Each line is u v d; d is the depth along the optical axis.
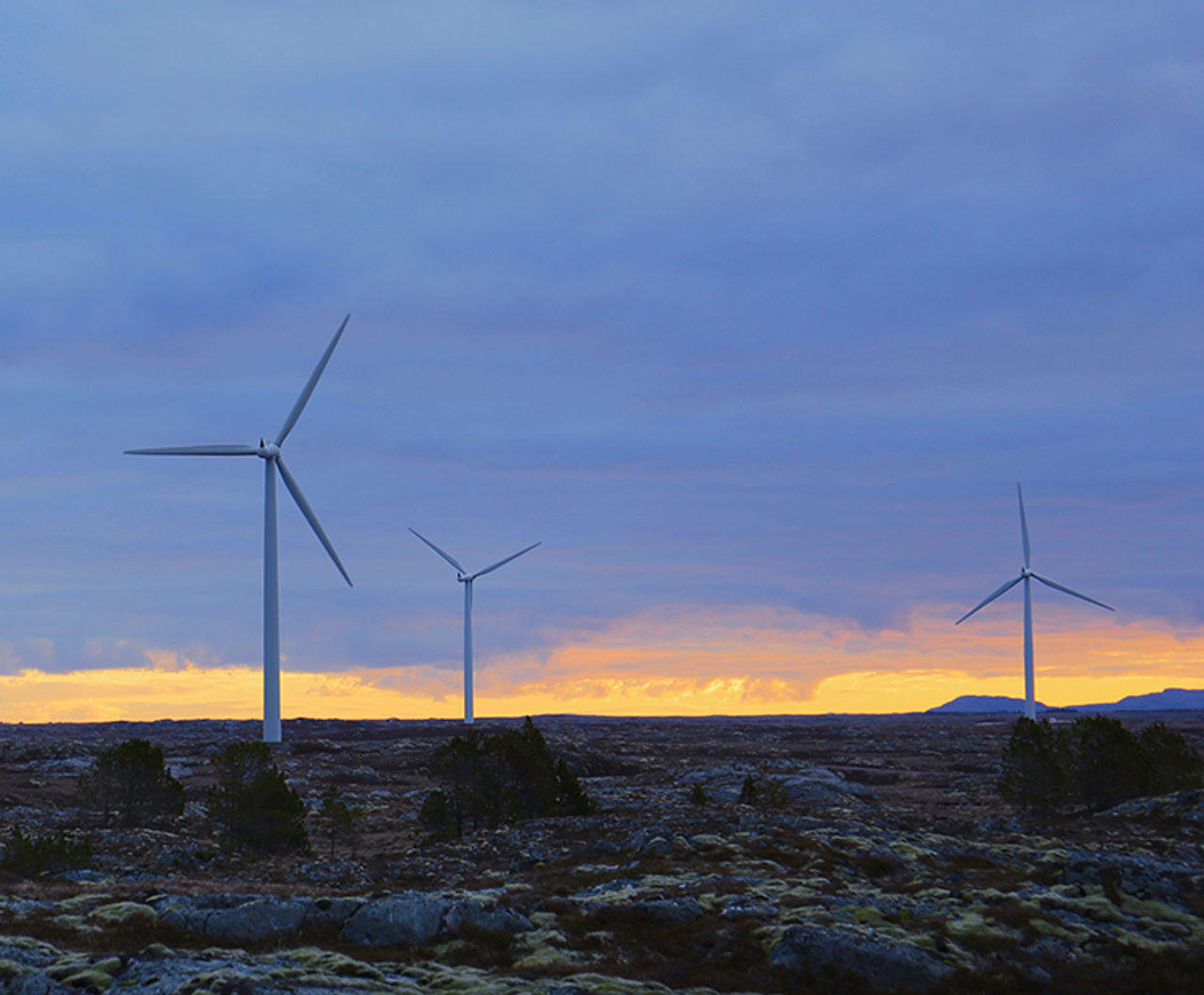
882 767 169.25
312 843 95.12
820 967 44.47
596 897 53.19
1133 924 51.81
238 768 91.12
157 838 87.81
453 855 76.31
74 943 42.94
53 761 144.50
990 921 50.28
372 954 44.16
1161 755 104.62
